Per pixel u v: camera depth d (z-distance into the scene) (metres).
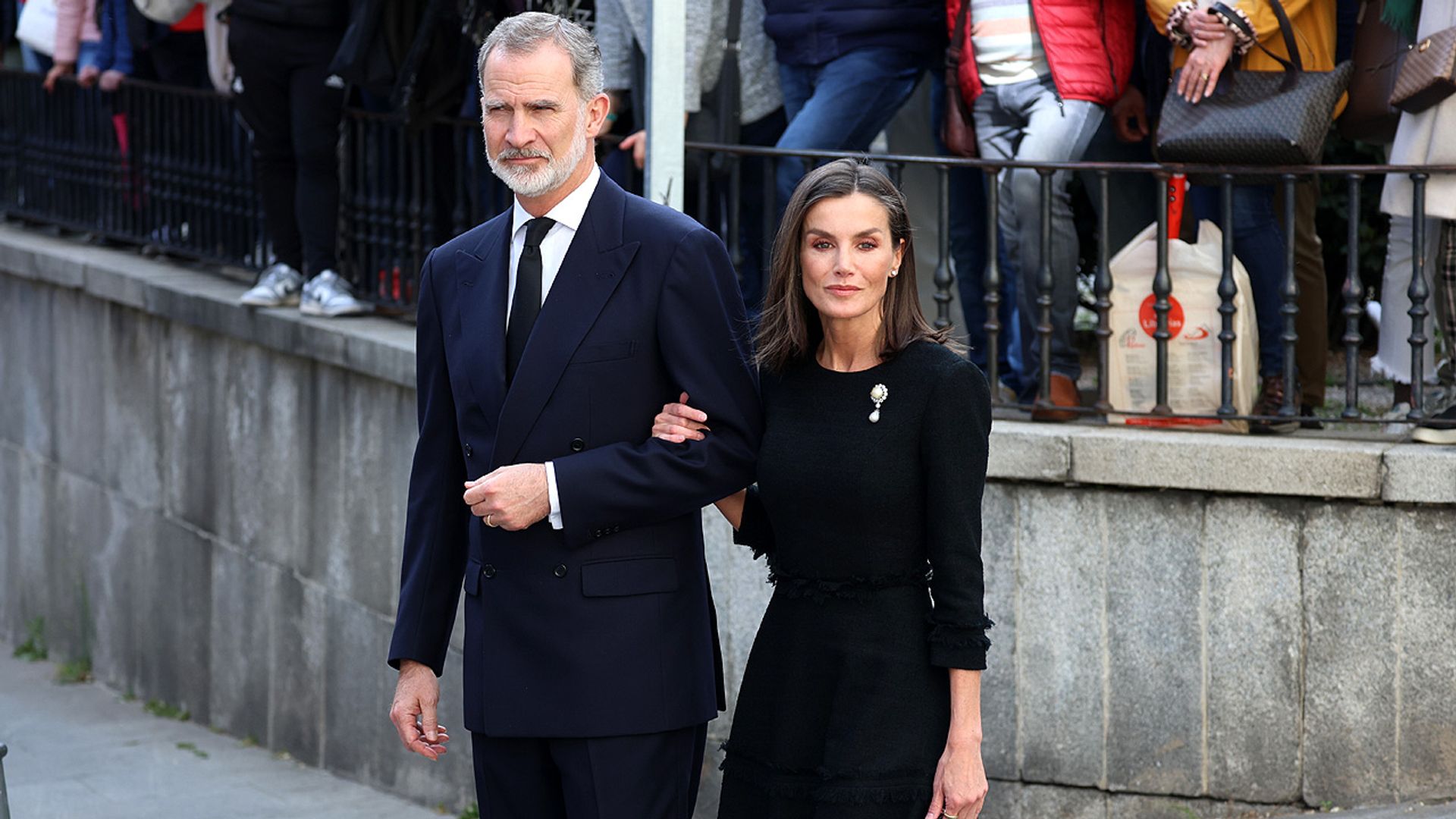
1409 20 6.21
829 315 3.89
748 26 7.30
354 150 8.94
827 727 3.94
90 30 11.45
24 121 12.72
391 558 8.27
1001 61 6.79
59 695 11.01
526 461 4.09
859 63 6.94
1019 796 6.34
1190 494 5.99
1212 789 6.06
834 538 3.94
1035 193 6.64
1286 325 6.10
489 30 7.53
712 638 4.39
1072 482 6.13
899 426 3.88
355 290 8.95
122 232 11.37
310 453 8.88
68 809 8.50
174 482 10.28
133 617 10.91
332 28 8.44
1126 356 6.45
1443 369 6.22
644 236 4.11
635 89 7.16
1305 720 5.91
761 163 7.48
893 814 3.84
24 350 12.10
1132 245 6.46
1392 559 5.74
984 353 7.59
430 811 8.19
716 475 4.04
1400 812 5.70
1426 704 5.74
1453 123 5.85
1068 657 6.22
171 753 9.53
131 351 10.65
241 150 9.78
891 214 3.88
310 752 9.16
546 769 4.26
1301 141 5.93
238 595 9.70
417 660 4.39
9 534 12.55
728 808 4.12
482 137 7.96
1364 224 9.17
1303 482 5.76
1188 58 6.28
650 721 4.11
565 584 4.09
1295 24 6.31
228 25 8.86
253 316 9.02
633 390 4.10
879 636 3.91
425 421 4.39
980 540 3.89
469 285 4.24
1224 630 5.99
